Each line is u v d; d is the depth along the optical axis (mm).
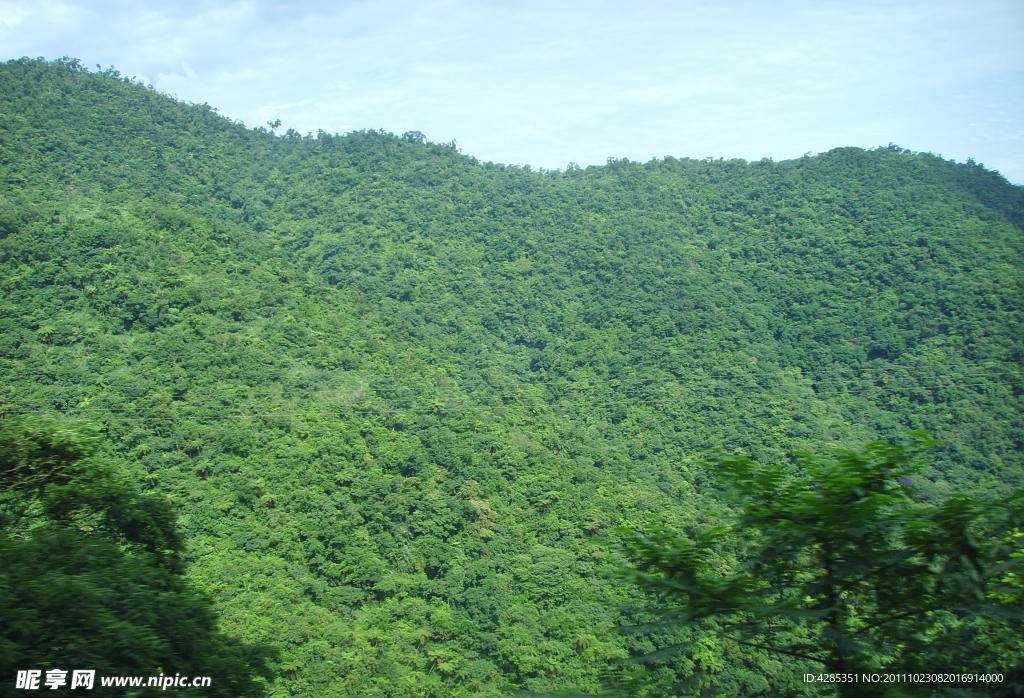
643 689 4996
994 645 4742
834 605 4785
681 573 5148
